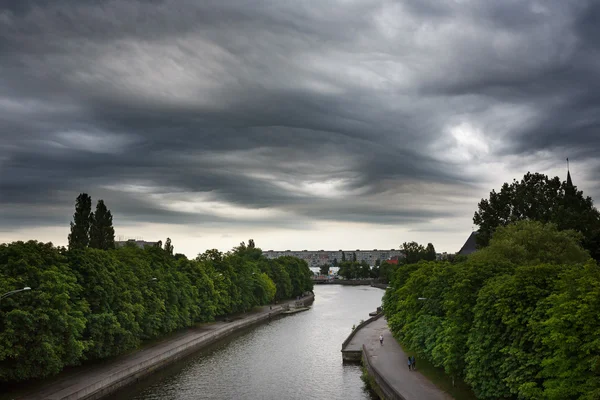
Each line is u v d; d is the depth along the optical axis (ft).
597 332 126.21
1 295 188.34
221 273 476.95
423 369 251.19
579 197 412.36
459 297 195.00
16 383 214.69
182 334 373.40
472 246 607.78
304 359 317.22
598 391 117.91
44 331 201.36
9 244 225.76
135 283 297.33
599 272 143.64
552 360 133.59
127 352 290.56
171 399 228.84
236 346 363.15
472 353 173.47
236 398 231.09
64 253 248.73
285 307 617.21
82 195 434.30
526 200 423.23
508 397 160.56
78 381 225.97
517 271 169.99
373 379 245.86
